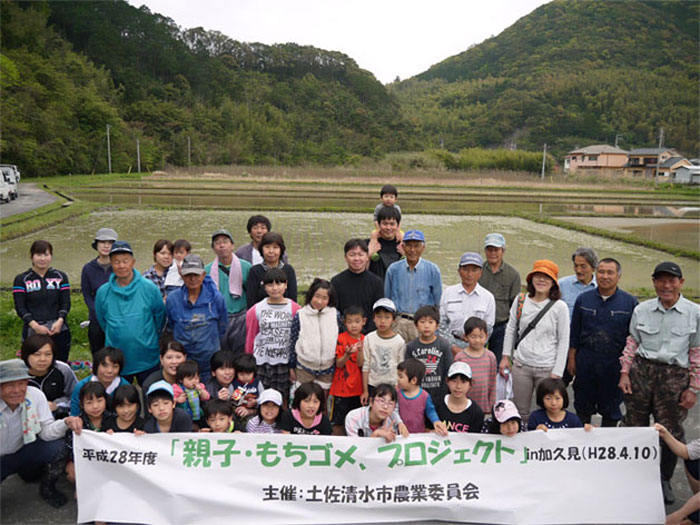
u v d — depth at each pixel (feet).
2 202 92.79
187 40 444.96
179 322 17.57
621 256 58.29
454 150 407.44
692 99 404.57
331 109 412.57
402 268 19.48
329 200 120.88
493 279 20.02
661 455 15.38
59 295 20.97
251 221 22.48
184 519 13.70
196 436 14.30
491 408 17.02
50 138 191.01
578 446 14.38
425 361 16.65
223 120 343.46
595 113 417.49
